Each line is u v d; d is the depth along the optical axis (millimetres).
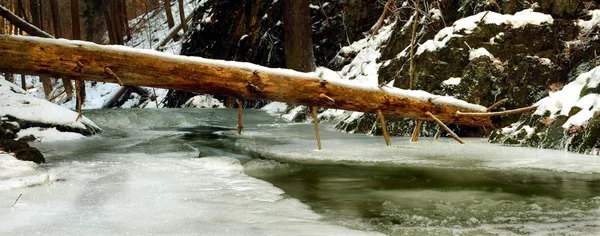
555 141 8031
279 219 4059
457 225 3994
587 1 10562
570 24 10266
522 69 10008
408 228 3908
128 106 24094
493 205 4648
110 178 5570
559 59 10117
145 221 3889
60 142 9320
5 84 10484
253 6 20219
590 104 7859
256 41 19359
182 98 21516
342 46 16578
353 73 14531
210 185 5344
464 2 11859
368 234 3668
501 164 6766
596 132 7508
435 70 10508
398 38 13102
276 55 18016
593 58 9969
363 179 5984
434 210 4484
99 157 7324
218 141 9719
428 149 8211
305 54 15461
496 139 8969
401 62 11914
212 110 15438
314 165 6961
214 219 3988
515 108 9789
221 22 22062
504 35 10258
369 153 7895
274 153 8008
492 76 10008
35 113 9875
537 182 5688
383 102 8688
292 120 13969
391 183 5734
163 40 27484
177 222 3877
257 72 7965
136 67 7492
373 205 4691
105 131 11594
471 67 10102
